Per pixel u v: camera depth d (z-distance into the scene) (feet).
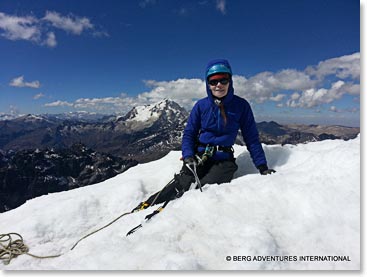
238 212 4.91
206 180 7.28
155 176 9.66
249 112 7.85
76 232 7.14
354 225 4.26
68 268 4.42
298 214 4.69
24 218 7.50
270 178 5.74
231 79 7.34
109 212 7.97
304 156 8.18
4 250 6.15
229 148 7.90
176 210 5.24
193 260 3.97
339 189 4.89
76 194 8.87
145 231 4.91
